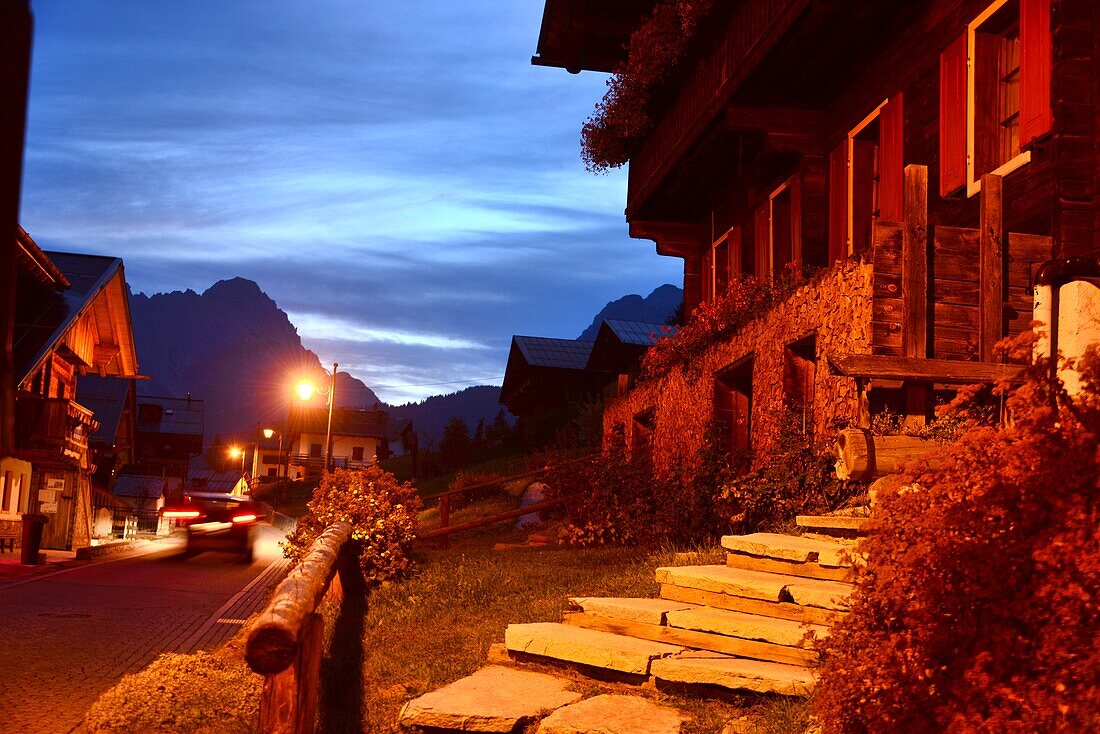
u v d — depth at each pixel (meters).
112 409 44.91
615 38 20.02
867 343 8.88
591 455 20.77
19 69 1.10
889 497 3.98
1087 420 3.42
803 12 11.65
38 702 7.46
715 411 14.48
